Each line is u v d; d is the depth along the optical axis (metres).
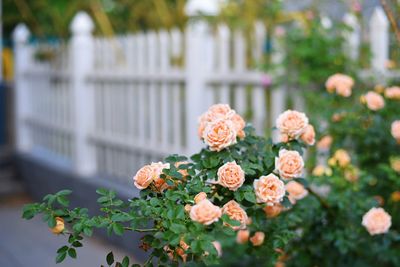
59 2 7.82
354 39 4.41
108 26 8.02
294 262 3.05
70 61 6.49
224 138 2.11
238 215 2.02
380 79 4.01
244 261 3.74
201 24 4.68
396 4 3.72
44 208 1.90
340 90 3.51
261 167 2.13
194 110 4.55
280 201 2.27
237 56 4.48
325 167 3.82
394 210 3.28
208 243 1.74
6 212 6.99
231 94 4.59
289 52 4.38
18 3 8.25
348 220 2.95
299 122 2.31
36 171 7.43
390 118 3.49
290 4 5.65
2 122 8.38
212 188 2.16
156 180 2.02
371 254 2.99
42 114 7.63
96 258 5.02
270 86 4.29
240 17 5.78
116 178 5.79
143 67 5.36
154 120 5.28
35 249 5.39
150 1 8.09
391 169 3.28
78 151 6.22
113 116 5.90
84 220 1.89
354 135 3.58
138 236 4.94
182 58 4.93
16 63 8.23
